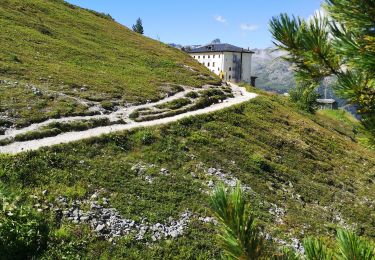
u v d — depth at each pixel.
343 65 3.79
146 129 31.14
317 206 29.94
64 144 24.48
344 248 3.85
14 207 15.30
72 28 64.44
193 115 37.69
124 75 47.38
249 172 30.66
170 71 56.44
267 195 27.95
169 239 18.38
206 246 18.56
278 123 47.19
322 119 66.69
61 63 44.25
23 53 42.53
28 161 20.84
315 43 3.70
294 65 3.98
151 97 40.19
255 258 3.74
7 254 13.64
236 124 40.91
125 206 19.81
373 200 35.16
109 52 57.53
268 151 37.25
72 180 20.75
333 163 41.56
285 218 25.11
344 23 3.36
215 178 26.95
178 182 24.44
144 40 76.50
